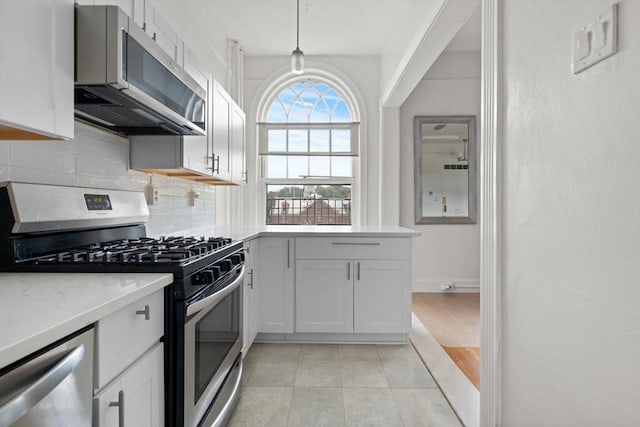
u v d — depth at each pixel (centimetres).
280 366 230
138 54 127
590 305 88
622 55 78
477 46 405
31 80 90
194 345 120
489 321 138
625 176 78
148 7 191
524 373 118
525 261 117
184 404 112
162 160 192
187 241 172
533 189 112
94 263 114
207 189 317
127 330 91
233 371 179
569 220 96
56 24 99
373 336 268
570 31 95
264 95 420
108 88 119
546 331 106
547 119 105
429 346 262
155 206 225
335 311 262
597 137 86
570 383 96
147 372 101
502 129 132
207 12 315
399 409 183
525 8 117
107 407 82
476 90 420
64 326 67
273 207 425
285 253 263
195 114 179
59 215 131
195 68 201
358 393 198
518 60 121
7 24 82
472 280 421
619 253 79
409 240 262
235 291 180
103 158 173
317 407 184
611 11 81
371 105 418
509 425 127
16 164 125
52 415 66
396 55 335
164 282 105
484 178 142
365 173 416
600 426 85
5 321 67
